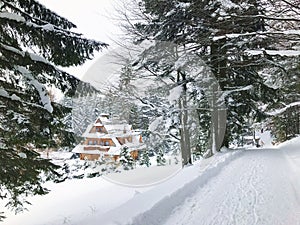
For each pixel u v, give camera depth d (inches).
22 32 217.3
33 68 221.1
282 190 241.9
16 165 209.3
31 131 205.9
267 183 269.4
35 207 336.2
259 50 222.8
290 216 179.5
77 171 514.3
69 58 234.5
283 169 342.0
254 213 186.9
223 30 218.4
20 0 231.3
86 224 171.6
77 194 375.9
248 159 442.9
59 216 271.4
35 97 215.8
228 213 188.4
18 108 207.2
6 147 210.1
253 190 245.0
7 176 208.1
